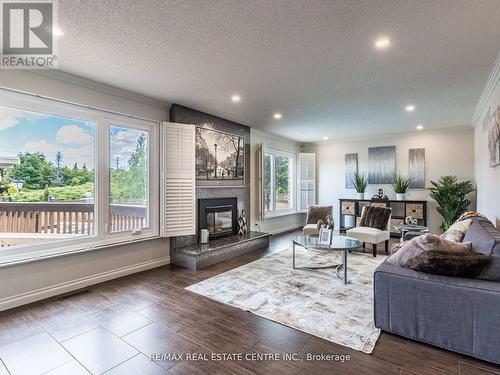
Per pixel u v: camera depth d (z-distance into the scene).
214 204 4.89
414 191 6.36
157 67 2.89
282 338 2.19
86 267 3.31
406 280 2.13
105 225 3.53
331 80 3.24
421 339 2.08
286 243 5.68
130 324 2.40
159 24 2.11
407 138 6.45
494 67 2.87
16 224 2.85
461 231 2.88
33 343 2.12
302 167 7.55
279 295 3.00
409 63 2.79
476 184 5.47
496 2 1.84
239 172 5.48
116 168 3.67
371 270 3.83
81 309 2.69
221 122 5.04
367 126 5.75
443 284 1.99
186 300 2.89
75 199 3.29
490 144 3.62
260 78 3.19
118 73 3.04
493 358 1.81
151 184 4.05
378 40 2.35
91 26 2.14
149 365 1.86
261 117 5.02
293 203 7.70
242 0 1.82
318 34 2.25
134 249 3.82
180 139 4.17
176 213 4.12
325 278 3.52
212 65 2.84
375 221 5.02
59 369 1.82
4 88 2.70
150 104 3.99
